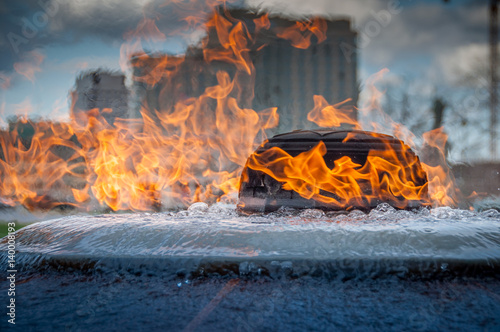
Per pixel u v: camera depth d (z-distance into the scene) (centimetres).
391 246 204
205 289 190
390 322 155
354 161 296
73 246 232
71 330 152
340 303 173
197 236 221
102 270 213
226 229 224
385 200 291
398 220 242
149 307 173
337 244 206
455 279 196
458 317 159
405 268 195
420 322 155
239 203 309
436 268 195
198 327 153
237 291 187
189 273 203
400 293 183
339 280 195
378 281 194
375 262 196
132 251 218
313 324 154
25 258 232
